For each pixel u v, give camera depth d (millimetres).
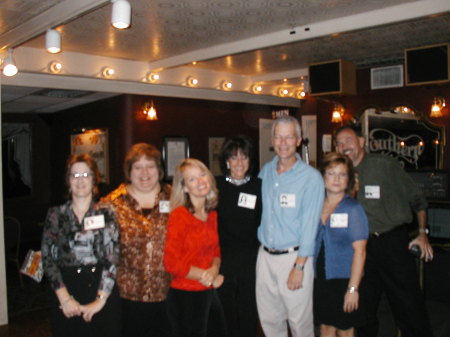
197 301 2271
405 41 4348
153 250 2297
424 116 4863
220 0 3117
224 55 4496
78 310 2154
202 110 6312
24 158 7855
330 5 3250
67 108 7062
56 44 3297
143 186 2318
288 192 2441
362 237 2381
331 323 2473
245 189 2574
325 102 5684
